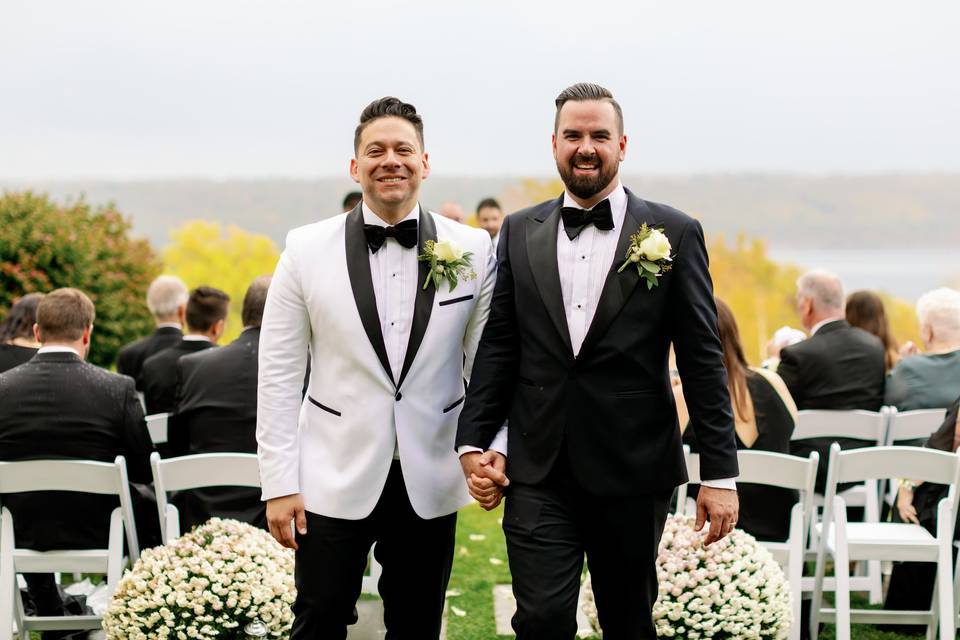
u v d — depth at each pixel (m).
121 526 3.36
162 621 2.91
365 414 2.58
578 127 2.49
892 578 3.94
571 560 2.47
